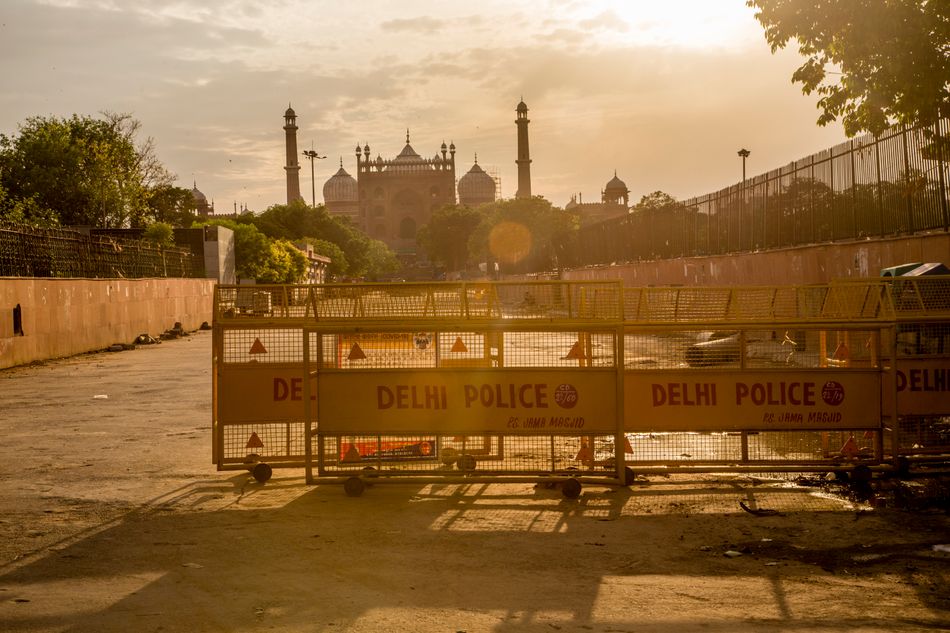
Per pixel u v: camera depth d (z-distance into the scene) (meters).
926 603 5.12
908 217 18.62
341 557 6.20
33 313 24.38
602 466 8.80
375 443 8.57
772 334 8.66
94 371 21.67
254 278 64.25
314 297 8.61
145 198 64.19
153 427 12.48
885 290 8.78
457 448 9.17
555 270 72.56
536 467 9.02
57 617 4.96
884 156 19.69
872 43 10.85
